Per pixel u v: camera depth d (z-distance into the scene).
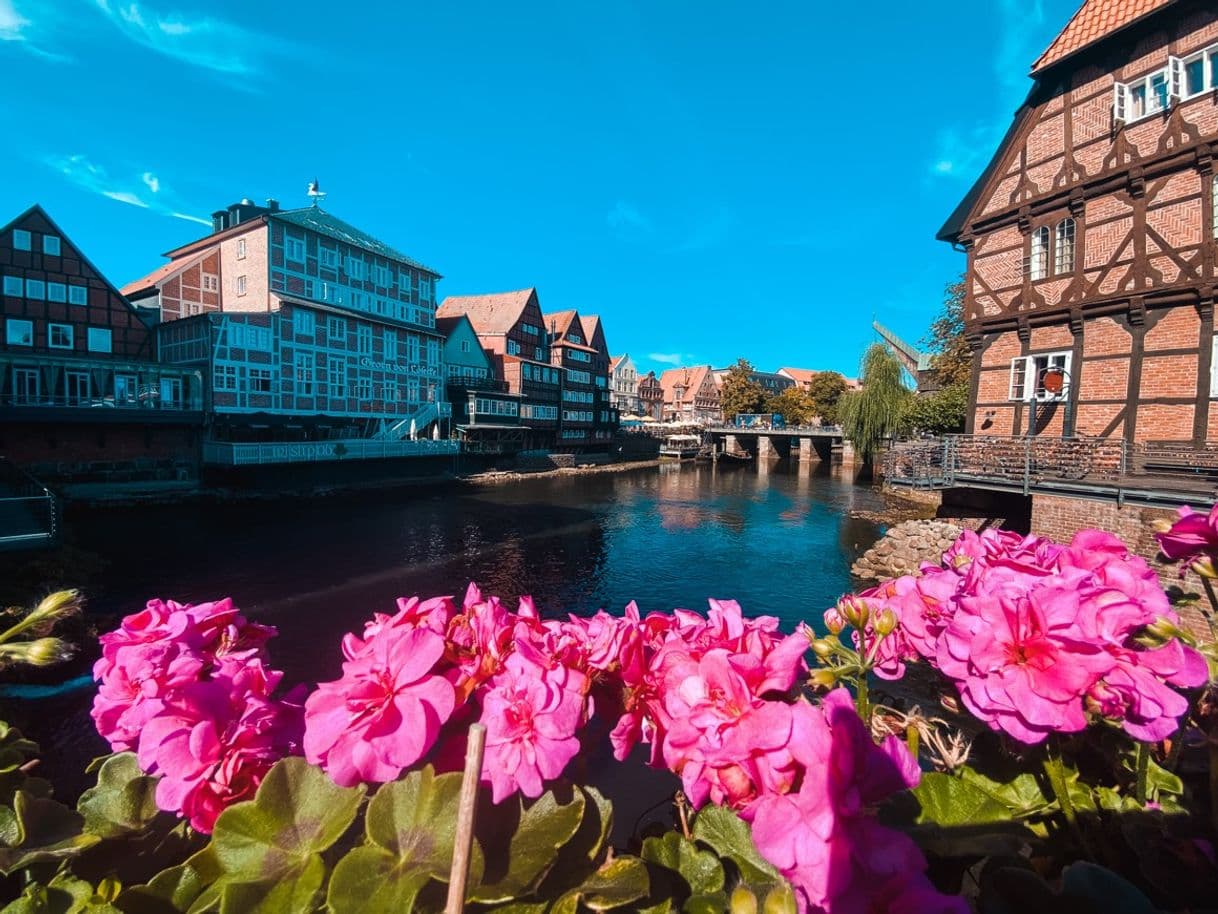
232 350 28.02
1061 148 12.18
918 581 1.41
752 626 1.19
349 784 0.85
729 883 0.99
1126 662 0.99
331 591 14.25
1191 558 1.28
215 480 27.53
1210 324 9.95
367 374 35.00
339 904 0.76
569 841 0.96
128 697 1.12
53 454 23.41
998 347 13.46
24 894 0.91
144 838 1.10
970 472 11.34
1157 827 1.02
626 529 22.81
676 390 94.38
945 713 1.44
